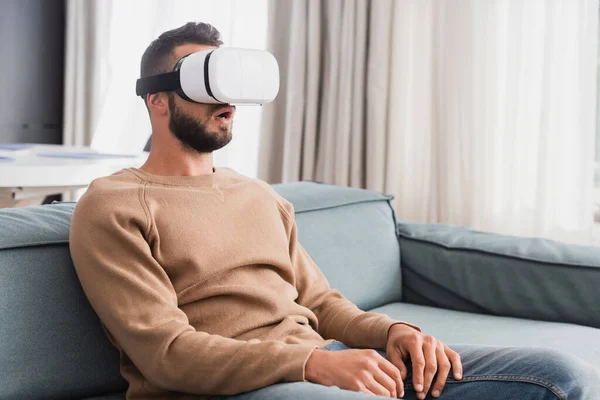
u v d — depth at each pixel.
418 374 1.29
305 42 3.22
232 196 1.47
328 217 2.07
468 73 2.90
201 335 1.21
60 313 1.38
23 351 1.32
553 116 2.77
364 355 1.21
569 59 2.74
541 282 1.98
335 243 2.03
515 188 2.85
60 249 1.42
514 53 2.81
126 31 3.77
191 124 1.43
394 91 3.05
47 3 3.92
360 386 1.16
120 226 1.29
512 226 2.88
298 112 3.24
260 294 1.41
